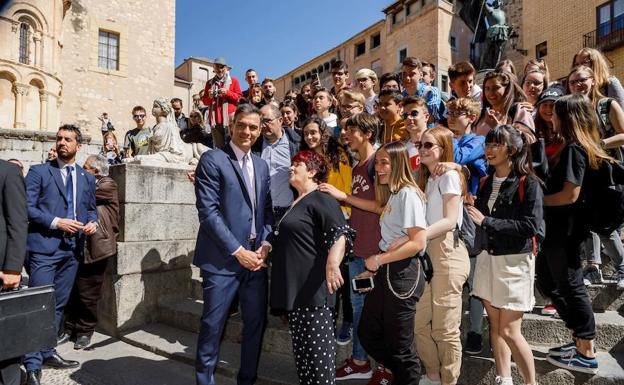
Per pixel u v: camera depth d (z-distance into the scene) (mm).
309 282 2574
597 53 3607
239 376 3143
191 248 5340
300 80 35344
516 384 2908
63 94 19906
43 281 3709
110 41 21609
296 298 2562
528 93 4281
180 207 5223
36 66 17500
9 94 16812
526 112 3506
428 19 21266
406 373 2529
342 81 5777
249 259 2916
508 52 20984
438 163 2738
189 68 28812
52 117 18312
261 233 3250
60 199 3855
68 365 3754
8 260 2842
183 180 5262
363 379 3162
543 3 19688
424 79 5684
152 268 4859
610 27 17047
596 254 3750
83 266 4273
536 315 3402
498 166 2822
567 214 2770
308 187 2789
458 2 21641
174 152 5359
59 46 19047
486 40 9008
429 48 21047
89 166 4598
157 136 5359
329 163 3578
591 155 2686
